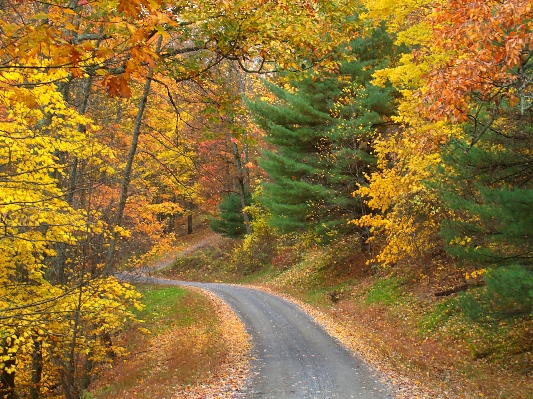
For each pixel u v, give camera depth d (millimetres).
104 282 9922
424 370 10945
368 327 16094
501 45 7551
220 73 9383
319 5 8609
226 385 9656
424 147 9586
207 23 7277
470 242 10227
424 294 16547
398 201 15508
